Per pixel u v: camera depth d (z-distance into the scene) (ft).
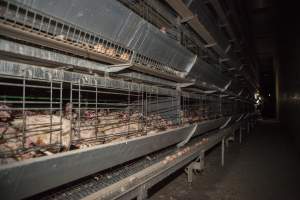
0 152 2.69
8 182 2.34
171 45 6.16
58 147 3.31
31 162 2.47
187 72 8.03
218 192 8.51
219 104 14.01
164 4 7.01
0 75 2.64
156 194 8.27
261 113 56.65
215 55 13.21
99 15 3.71
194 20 7.71
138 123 5.57
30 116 3.66
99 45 4.03
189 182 9.04
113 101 6.68
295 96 19.99
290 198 8.00
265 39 39.96
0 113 3.53
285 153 15.90
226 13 12.40
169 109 7.85
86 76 3.90
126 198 3.85
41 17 3.09
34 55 3.07
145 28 4.82
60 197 3.59
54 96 5.08
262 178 10.24
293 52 20.39
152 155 6.78
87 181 4.33
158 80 6.70
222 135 12.58
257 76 47.67
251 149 17.29
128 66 4.42
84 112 5.18
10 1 2.57
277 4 27.45
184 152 7.38
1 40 2.68
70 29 3.52
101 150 3.48
